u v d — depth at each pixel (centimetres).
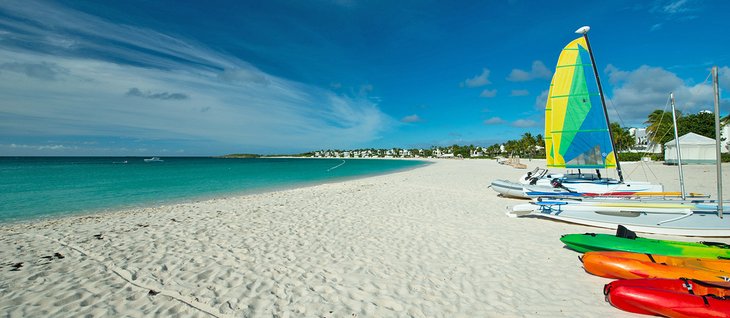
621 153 4516
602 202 941
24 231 894
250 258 659
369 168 5653
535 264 612
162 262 637
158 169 5006
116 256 672
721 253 565
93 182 2645
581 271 577
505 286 524
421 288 521
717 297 398
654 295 416
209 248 723
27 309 456
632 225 817
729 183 1725
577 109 1145
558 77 1166
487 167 4528
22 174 3619
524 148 9375
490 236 800
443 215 1052
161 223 974
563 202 932
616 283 456
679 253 573
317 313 448
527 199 1358
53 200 1631
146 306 466
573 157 1174
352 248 720
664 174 2311
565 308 453
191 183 2598
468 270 589
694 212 828
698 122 4494
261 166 6662
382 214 1076
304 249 715
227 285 533
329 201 1366
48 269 602
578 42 1130
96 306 465
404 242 760
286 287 526
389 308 461
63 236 830
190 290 515
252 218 1030
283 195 1627
